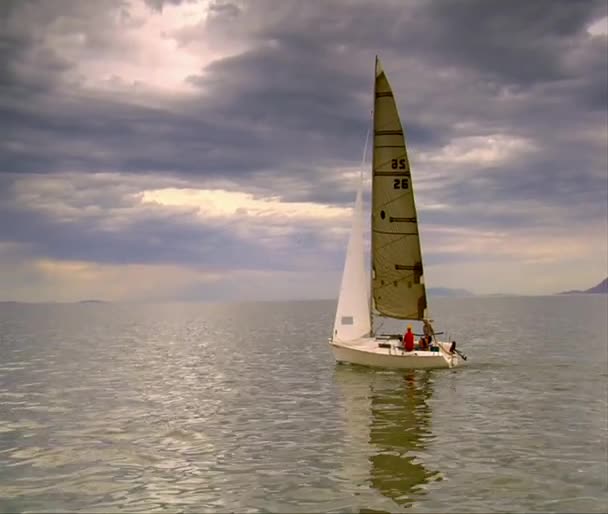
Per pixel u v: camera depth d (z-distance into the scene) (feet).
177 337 264.93
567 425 83.05
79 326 372.58
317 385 119.14
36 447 73.82
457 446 72.18
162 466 65.57
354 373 134.41
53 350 203.41
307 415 91.20
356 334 140.56
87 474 63.00
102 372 143.13
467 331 272.51
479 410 93.30
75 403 102.83
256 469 64.08
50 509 53.21
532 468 63.21
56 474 63.10
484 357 163.43
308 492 56.70
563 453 68.90
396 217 142.31
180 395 110.01
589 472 61.77
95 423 87.10
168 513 52.11
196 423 86.58
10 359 174.19
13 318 521.65
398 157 141.79
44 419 90.07
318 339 241.76
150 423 86.79
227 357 175.63
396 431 80.28
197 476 61.98
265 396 107.96
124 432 81.41
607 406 95.81
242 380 127.85
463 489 57.00
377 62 141.69
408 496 55.36
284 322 399.65
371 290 143.95
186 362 163.63
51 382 127.24
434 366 137.39
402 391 110.73
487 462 65.51
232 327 344.49
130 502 54.80
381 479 60.23
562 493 55.77
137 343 232.32
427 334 141.90
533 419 86.94
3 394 112.37
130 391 114.83
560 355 169.17
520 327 299.79
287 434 79.41
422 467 64.03
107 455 70.03
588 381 121.08
